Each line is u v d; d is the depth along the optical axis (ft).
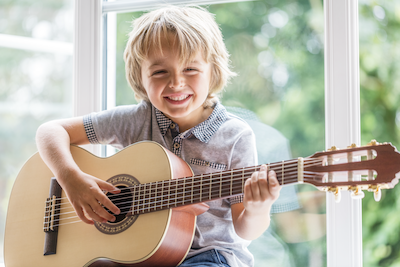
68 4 5.54
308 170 3.23
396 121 5.16
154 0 5.38
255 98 5.29
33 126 5.54
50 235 4.03
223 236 4.28
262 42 5.29
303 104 5.13
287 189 5.11
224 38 5.39
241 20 5.35
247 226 3.89
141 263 3.63
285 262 5.08
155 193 3.75
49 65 5.55
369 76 5.16
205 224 4.30
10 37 5.48
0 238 5.42
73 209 4.08
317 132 5.06
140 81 4.61
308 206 5.03
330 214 4.76
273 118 5.23
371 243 5.11
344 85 4.75
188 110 4.27
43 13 5.56
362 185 2.99
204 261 4.01
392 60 5.18
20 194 4.32
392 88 5.17
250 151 4.40
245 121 4.85
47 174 4.33
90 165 4.19
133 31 4.58
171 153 4.12
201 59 4.22
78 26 5.37
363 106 5.14
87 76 5.35
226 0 5.29
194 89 4.20
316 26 5.11
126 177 3.97
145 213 3.74
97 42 5.37
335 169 3.11
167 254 3.68
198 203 3.66
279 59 5.24
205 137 4.41
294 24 5.20
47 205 4.16
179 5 5.34
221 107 4.61
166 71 4.18
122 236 3.74
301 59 5.16
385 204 5.15
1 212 5.46
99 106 5.37
